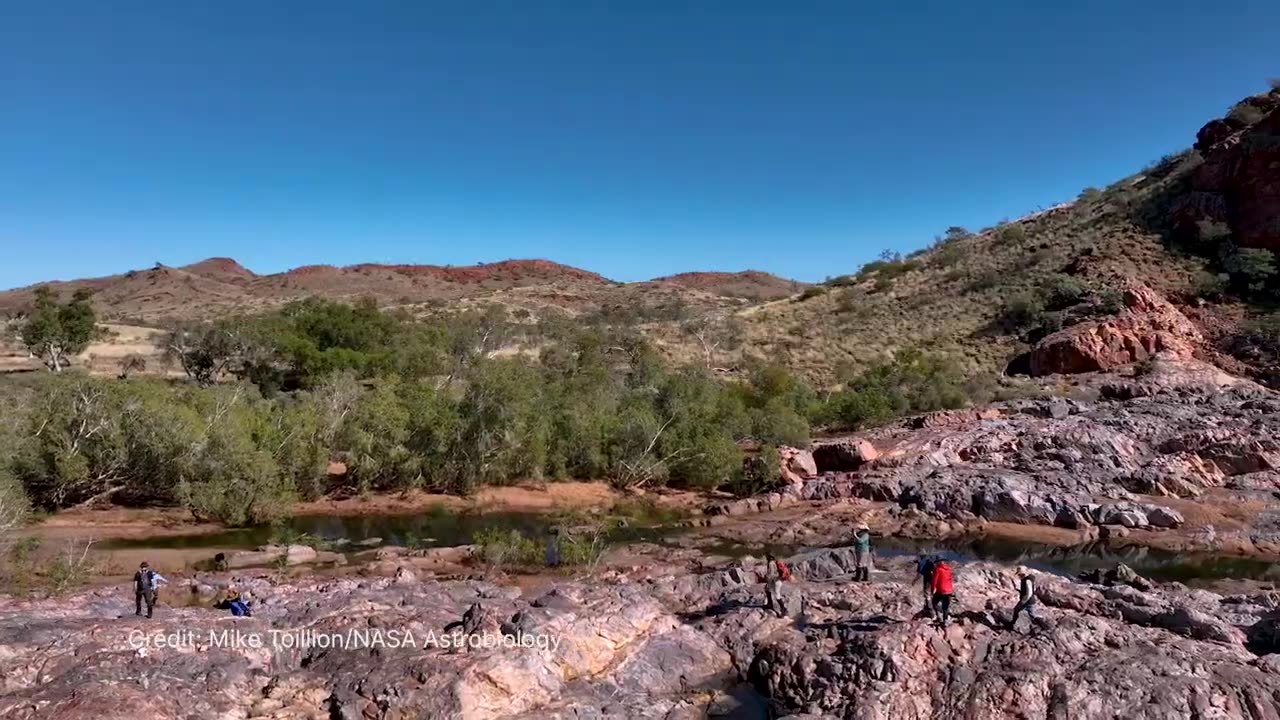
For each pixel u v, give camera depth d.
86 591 19.22
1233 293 61.59
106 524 29.02
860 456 37.84
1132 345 55.22
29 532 25.98
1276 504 30.89
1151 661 13.70
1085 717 12.77
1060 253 75.88
